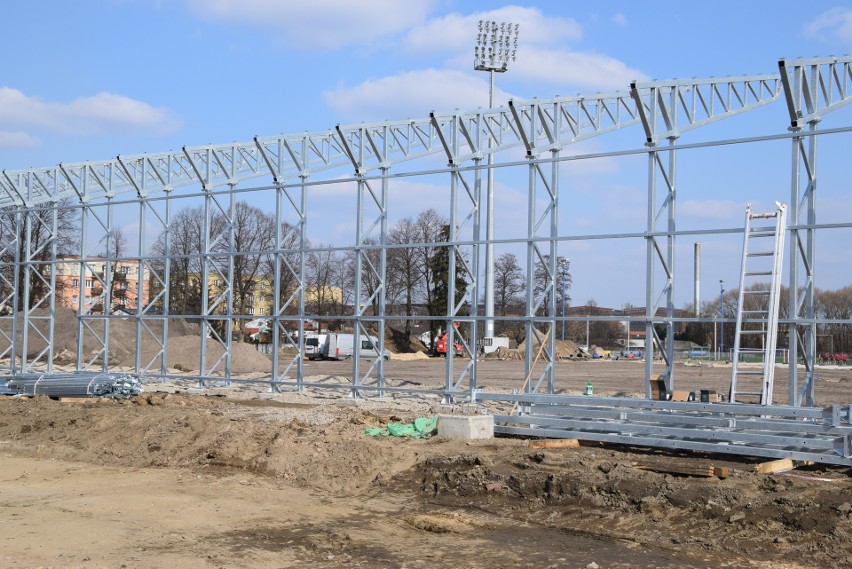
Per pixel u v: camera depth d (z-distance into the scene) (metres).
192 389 25.95
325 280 57.66
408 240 47.25
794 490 10.83
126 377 23.66
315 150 25.06
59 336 40.78
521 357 52.09
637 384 30.08
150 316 27.05
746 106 22.05
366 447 14.37
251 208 46.91
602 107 22.81
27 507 11.96
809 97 16.77
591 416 15.51
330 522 11.27
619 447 14.98
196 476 14.43
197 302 47.75
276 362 24.69
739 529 10.05
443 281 41.59
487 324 25.36
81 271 29.05
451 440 15.66
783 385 30.39
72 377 23.67
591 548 9.91
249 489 13.37
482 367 42.47
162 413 18.25
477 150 22.16
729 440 13.42
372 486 13.40
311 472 14.05
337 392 25.31
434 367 42.16
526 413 16.53
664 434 14.18
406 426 16.56
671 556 9.55
